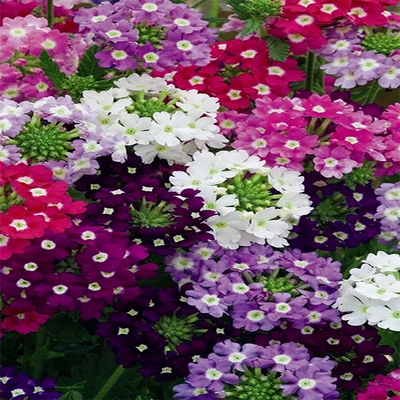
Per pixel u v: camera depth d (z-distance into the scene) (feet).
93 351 2.51
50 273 2.15
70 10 2.82
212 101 2.49
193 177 2.31
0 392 2.14
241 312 2.20
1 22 2.73
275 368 2.13
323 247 2.39
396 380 2.12
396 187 2.45
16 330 2.22
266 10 2.57
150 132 2.37
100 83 2.51
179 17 2.55
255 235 2.28
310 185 2.43
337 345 2.22
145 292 2.23
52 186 2.22
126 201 2.26
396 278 2.19
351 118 2.46
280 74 2.61
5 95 2.50
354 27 2.62
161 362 2.19
